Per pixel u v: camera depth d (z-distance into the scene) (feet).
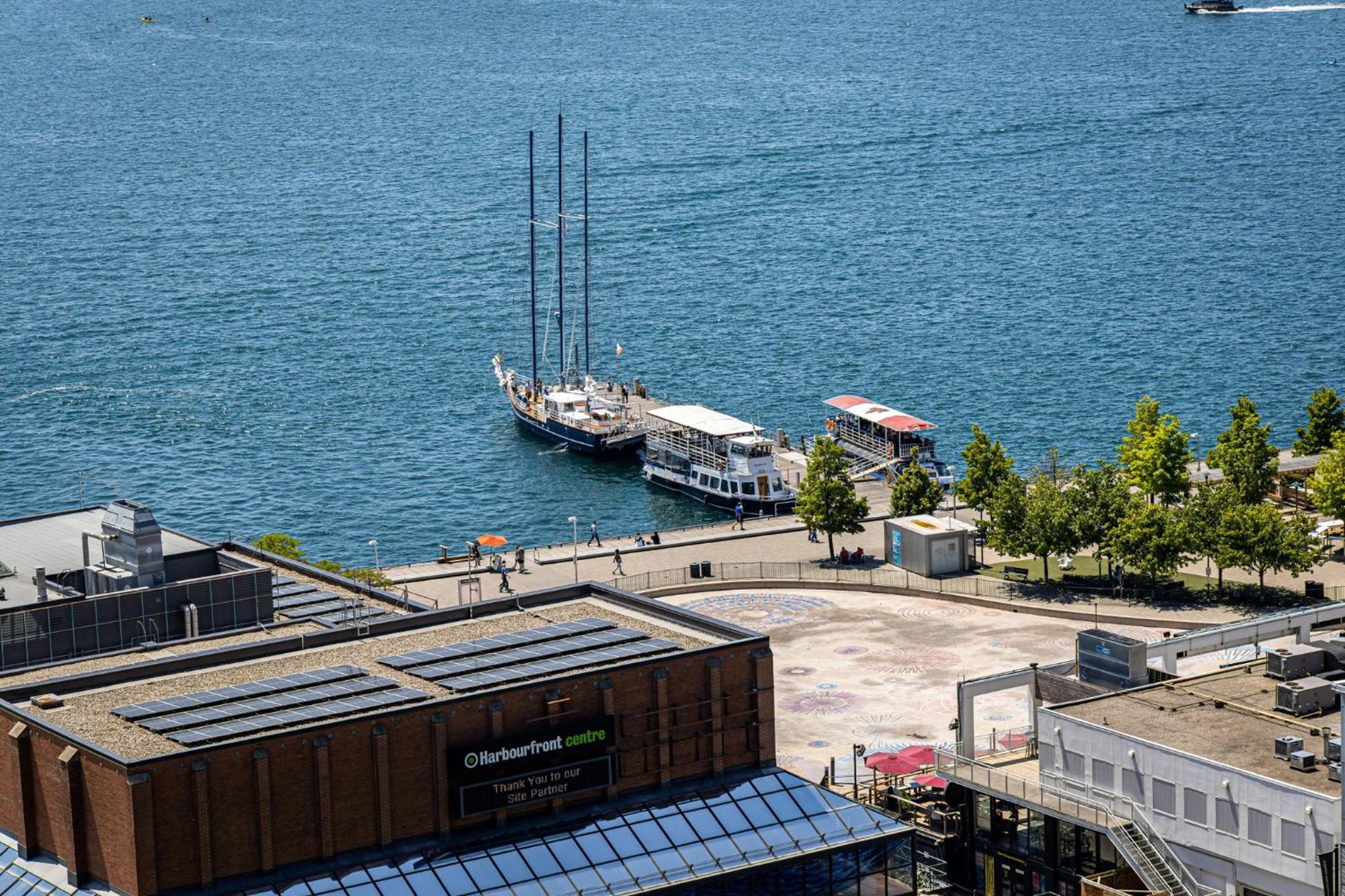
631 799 390.42
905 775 489.67
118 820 338.75
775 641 624.59
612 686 384.88
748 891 381.40
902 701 567.18
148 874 337.31
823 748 532.32
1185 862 405.18
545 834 375.86
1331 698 429.79
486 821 375.45
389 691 377.71
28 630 424.87
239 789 346.33
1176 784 404.16
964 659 601.21
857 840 391.86
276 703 370.12
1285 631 475.31
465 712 368.89
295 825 353.72
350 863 357.82
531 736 374.63
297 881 350.84
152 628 440.04
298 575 492.54
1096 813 418.31
